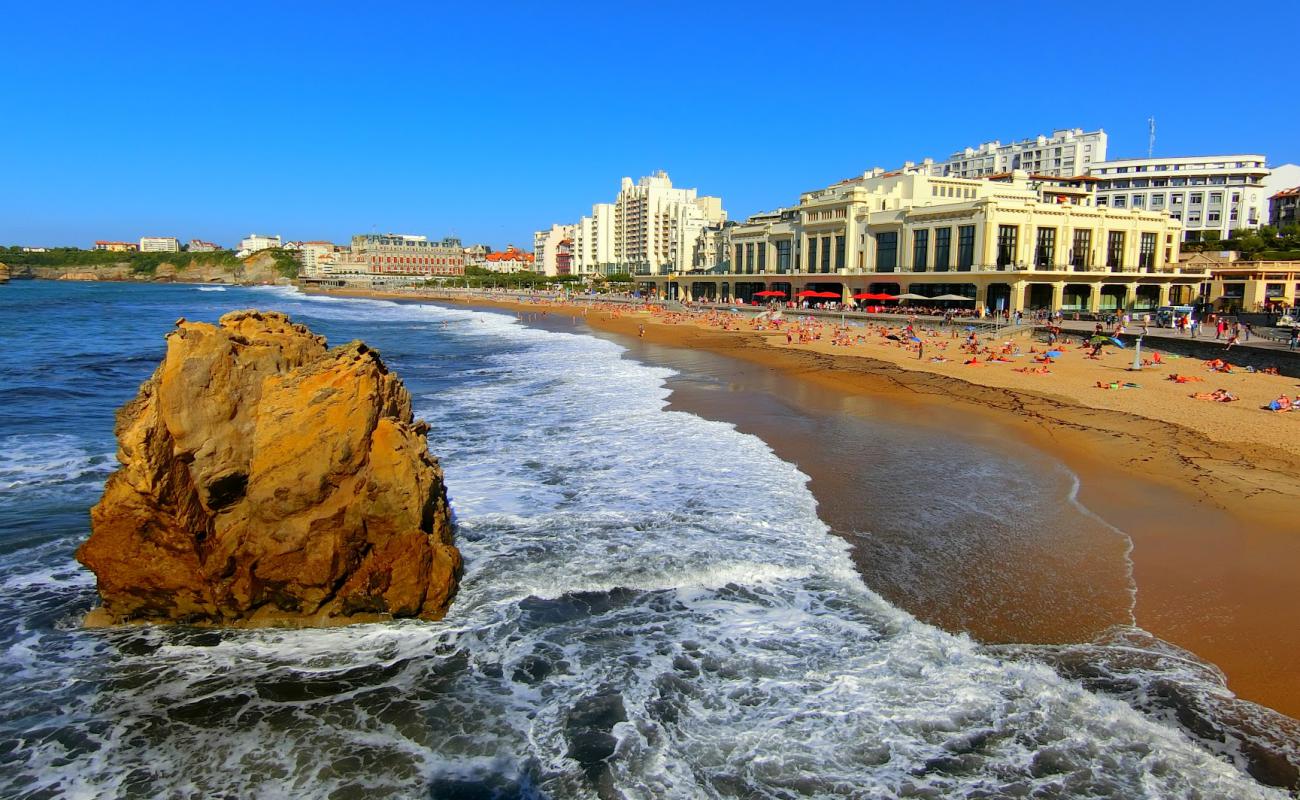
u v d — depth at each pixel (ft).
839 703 32.81
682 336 217.56
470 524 53.16
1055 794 27.53
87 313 316.81
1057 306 231.50
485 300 499.51
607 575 44.86
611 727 31.58
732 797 27.61
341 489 39.83
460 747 30.45
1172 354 146.10
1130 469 66.95
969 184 296.30
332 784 28.50
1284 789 27.73
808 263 320.70
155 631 38.75
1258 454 71.05
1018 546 49.16
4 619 39.47
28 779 28.43
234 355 41.39
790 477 64.95
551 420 90.38
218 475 38.91
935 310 237.45
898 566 46.14
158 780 28.58
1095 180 331.57
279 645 37.63
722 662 36.06
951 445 76.64
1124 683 33.83
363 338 222.28
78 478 62.64
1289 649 36.52
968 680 34.19
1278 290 221.87
